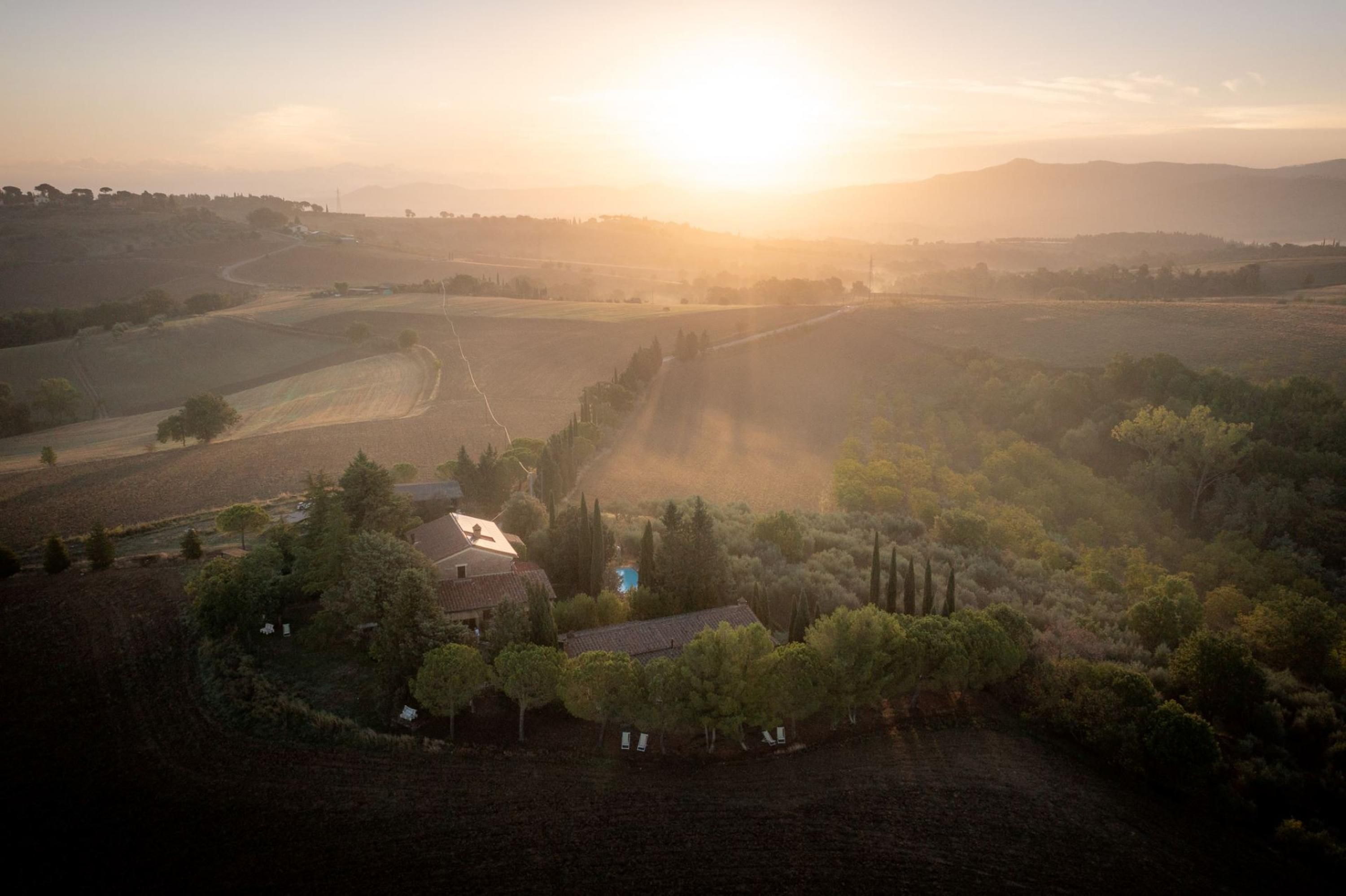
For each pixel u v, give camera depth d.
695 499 102.25
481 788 45.28
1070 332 176.12
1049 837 44.16
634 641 58.22
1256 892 41.72
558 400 158.38
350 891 37.69
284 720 49.38
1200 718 50.12
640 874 39.69
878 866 41.22
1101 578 88.38
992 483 123.88
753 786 47.25
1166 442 119.94
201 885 37.50
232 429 141.25
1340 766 51.50
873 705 57.19
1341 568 97.19
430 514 89.00
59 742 46.72
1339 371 134.75
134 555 76.31
